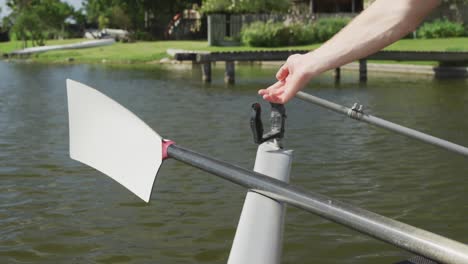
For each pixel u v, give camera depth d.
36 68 25.95
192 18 47.53
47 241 4.24
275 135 1.22
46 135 8.47
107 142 1.34
